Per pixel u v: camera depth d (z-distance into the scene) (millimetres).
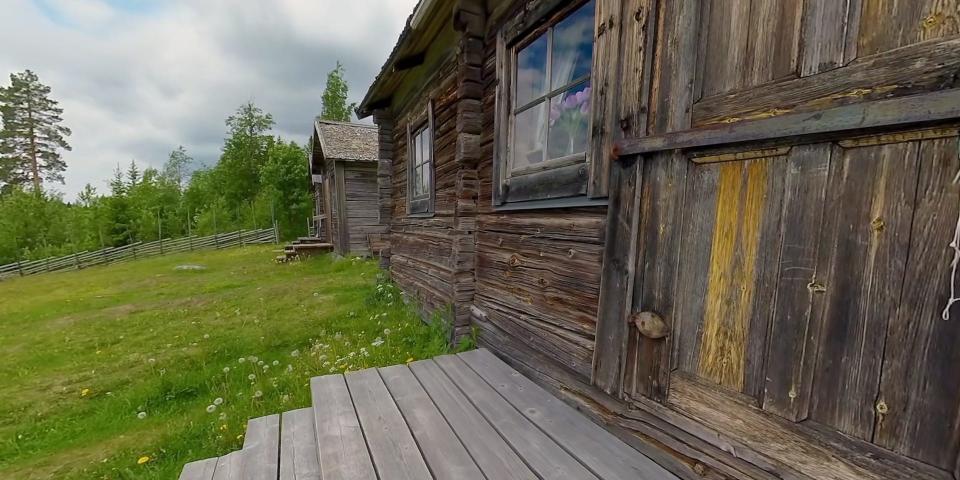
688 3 1363
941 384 874
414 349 3346
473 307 3139
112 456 2314
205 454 2211
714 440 1327
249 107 26844
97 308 6930
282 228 22328
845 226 1011
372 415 1912
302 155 22219
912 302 911
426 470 1498
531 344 2361
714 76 1302
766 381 1188
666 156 1443
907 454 930
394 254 6102
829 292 1047
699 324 1366
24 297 8633
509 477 1450
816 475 1084
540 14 2191
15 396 3223
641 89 1556
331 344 3727
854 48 980
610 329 1708
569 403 2029
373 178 11914
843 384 1032
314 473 1518
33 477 2180
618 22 1665
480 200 3031
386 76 4738
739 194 1233
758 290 1198
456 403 2031
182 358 3842
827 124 1004
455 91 3594
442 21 3557
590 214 1888
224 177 26609
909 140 894
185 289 8188
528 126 2486
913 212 898
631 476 1438
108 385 3381
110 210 23031
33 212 23469
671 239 1439
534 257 2338
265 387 2967
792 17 1095
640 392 1587
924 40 867
